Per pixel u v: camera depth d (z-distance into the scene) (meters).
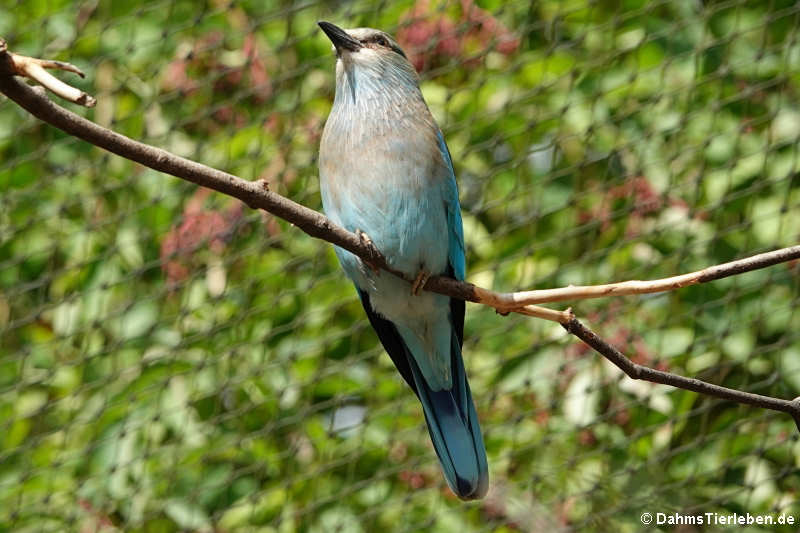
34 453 11.02
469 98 11.20
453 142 11.21
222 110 11.37
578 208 10.99
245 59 11.28
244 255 10.62
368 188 7.82
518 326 10.82
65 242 11.33
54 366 10.74
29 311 11.40
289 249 10.97
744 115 10.94
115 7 11.44
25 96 4.77
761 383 10.29
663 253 10.80
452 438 7.98
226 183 5.46
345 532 10.80
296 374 11.02
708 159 10.85
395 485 10.80
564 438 10.53
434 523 10.44
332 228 5.88
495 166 11.14
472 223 11.02
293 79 11.35
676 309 10.59
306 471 11.01
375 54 8.20
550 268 10.94
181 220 10.79
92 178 11.31
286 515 10.50
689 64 11.02
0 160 11.82
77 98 4.61
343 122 8.06
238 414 10.50
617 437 10.54
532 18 11.16
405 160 7.85
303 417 10.53
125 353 11.06
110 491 10.77
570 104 10.63
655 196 10.71
